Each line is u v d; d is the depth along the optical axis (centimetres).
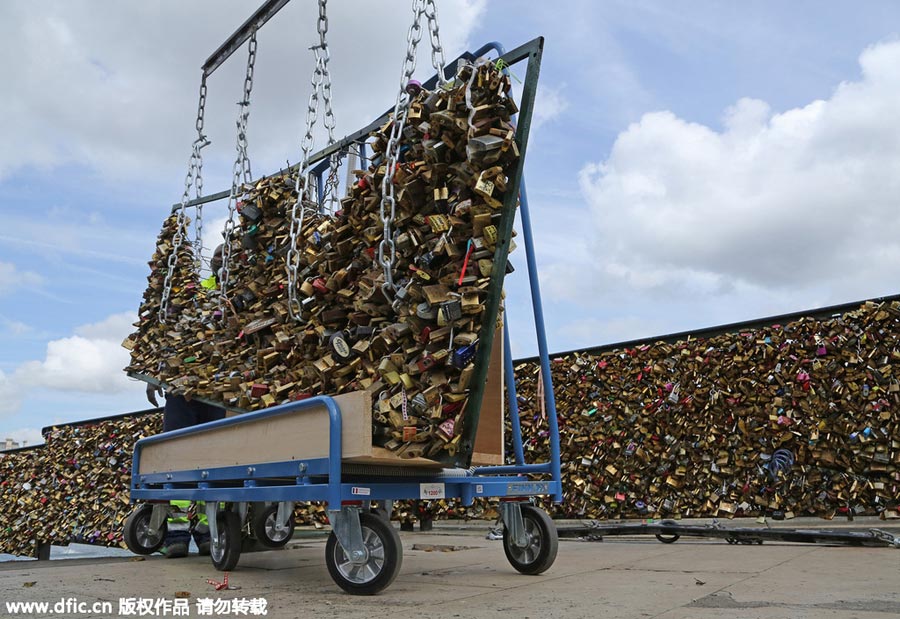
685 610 279
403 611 290
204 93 674
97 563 578
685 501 773
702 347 786
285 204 532
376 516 350
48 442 1195
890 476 653
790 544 598
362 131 519
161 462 557
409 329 369
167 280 667
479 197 364
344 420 358
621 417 839
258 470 418
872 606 282
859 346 681
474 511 957
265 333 504
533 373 930
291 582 410
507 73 380
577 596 325
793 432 707
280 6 547
